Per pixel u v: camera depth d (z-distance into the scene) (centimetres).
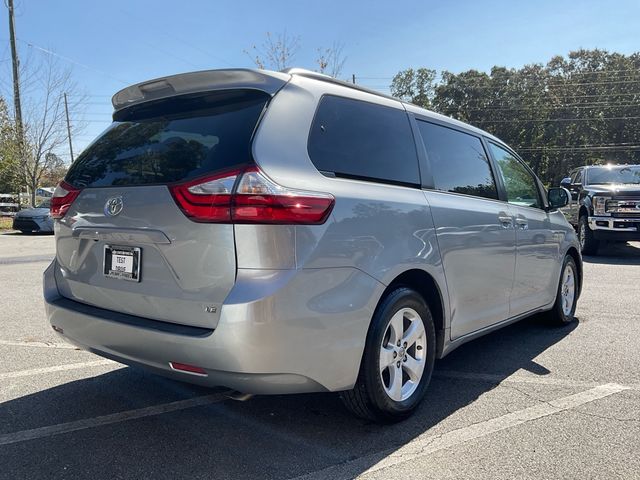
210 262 247
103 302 296
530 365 424
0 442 288
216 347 239
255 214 239
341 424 315
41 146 2267
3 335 497
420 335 327
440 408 338
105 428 308
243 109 272
